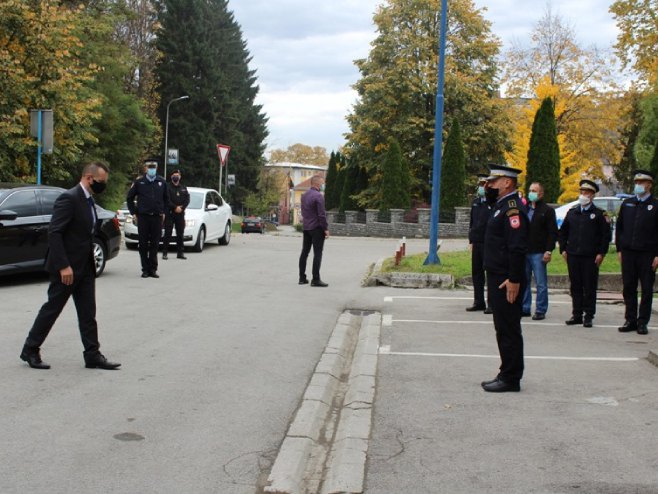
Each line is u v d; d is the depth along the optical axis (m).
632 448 4.76
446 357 7.71
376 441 4.92
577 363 7.44
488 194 6.38
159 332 8.52
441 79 14.37
